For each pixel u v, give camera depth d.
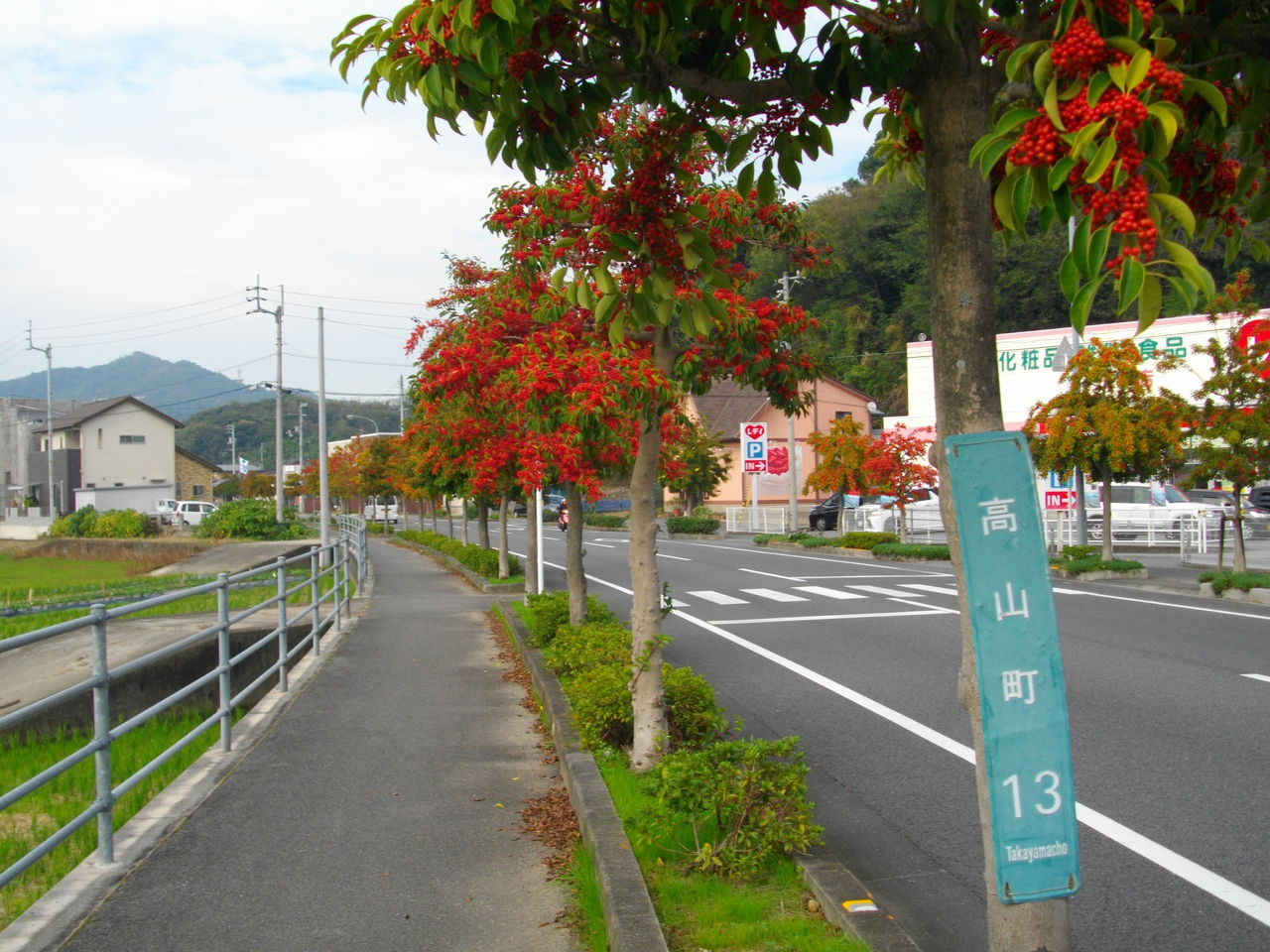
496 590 22.67
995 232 3.36
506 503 24.72
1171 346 30.75
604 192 4.34
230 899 4.64
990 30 3.44
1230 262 3.61
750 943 4.09
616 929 3.89
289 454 120.75
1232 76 3.47
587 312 7.86
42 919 4.40
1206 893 4.95
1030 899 2.67
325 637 14.01
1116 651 11.95
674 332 6.89
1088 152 2.43
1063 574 21.67
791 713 9.17
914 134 3.79
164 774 7.14
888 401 57.50
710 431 50.50
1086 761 7.29
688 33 3.52
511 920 4.44
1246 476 17.97
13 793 4.07
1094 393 20.56
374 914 4.49
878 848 5.75
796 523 38.03
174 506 59.69
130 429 63.53
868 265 58.38
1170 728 8.20
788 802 4.92
